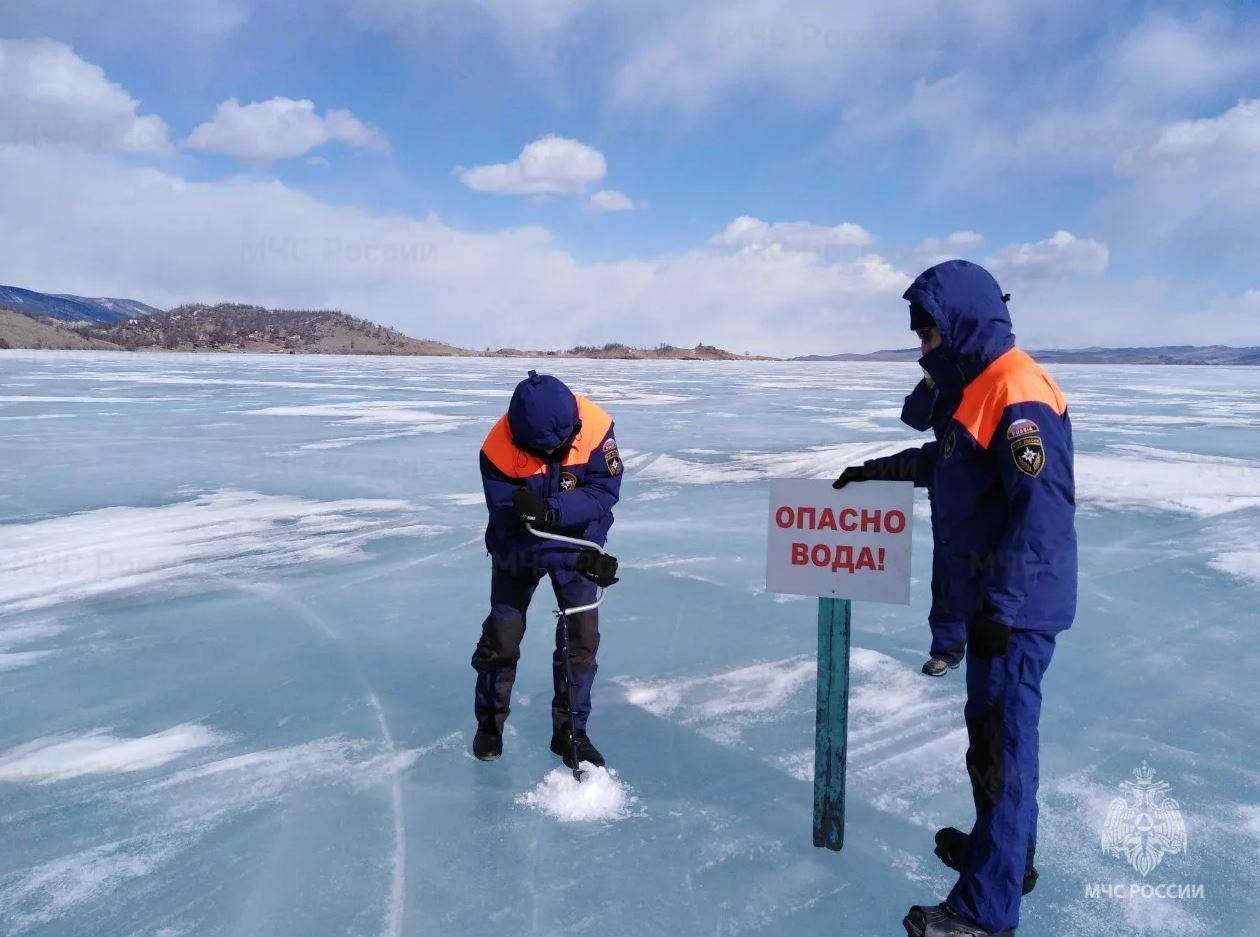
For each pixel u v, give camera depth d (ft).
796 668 11.81
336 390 78.79
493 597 8.89
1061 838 7.67
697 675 11.57
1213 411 60.44
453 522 21.15
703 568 16.99
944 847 7.11
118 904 6.75
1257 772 8.88
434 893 6.84
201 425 44.29
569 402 7.89
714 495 25.30
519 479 8.38
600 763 8.80
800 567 7.04
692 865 7.22
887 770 8.93
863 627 13.52
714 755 9.29
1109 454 34.27
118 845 7.60
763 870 7.13
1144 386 114.01
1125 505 23.26
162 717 10.33
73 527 20.52
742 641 12.87
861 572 6.83
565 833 7.74
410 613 14.29
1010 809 5.83
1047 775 8.84
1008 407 5.62
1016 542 5.55
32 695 10.99
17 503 23.34
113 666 11.97
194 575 16.49
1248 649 12.53
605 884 6.94
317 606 14.66
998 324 5.90
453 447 35.78
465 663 12.13
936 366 6.15
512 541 8.47
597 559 8.21
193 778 8.83
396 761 9.18
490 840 7.62
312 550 18.43
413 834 7.73
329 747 9.53
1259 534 19.85
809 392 86.58
